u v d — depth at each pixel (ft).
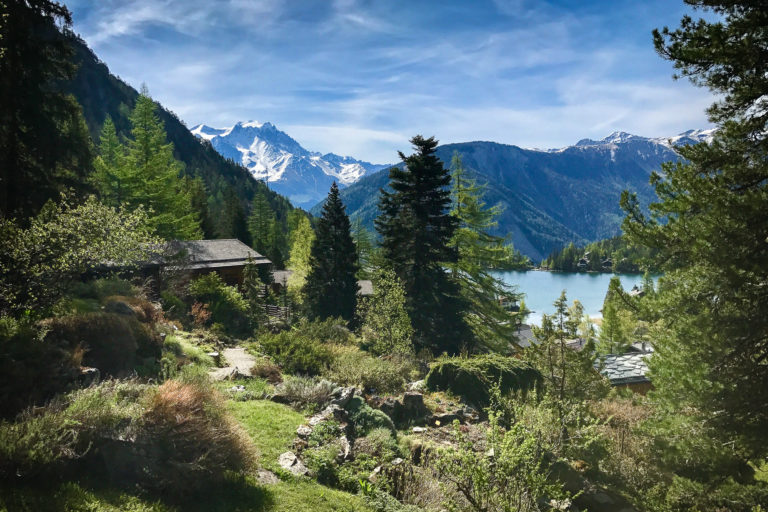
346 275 124.98
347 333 87.15
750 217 27.84
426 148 99.66
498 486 20.40
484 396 45.01
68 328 35.55
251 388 41.06
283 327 99.76
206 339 64.64
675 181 32.27
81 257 38.32
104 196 124.06
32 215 64.64
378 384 47.70
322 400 37.99
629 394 56.18
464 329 100.89
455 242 115.34
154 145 151.53
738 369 29.32
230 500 21.29
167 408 22.11
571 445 34.68
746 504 29.14
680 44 29.01
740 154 30.40
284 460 26.58
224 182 454.40
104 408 21.61
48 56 66.39
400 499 26.55
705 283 30.22
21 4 60.44
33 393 24.73
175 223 148.66
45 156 67.21
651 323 38.65
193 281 101.24
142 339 42.19
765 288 28.45
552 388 38.37
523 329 173.06
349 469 27.63
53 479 18.15
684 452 32.32
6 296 33.42
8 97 59.93
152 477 19.97
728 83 29.07
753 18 26.43
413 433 36.17
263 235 293.02
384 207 107.24
